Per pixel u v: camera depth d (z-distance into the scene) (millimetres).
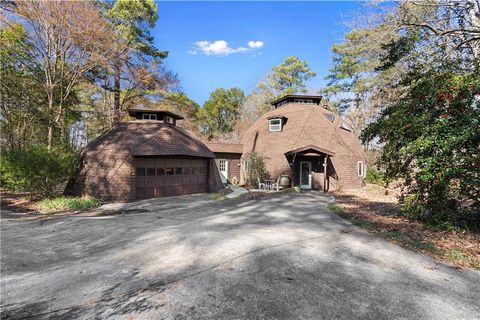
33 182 13820
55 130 20438
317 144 20359
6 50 17125
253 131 25203
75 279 4918
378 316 3619
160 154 15820
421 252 6246
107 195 14703
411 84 9469
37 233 8594
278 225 8914
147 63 24219
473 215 8055
